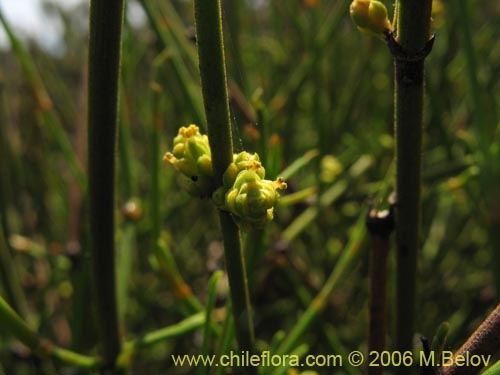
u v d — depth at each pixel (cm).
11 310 5
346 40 14
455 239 11
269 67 13
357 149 11
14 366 10
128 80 9
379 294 5
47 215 12
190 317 6
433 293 11
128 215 7
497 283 7
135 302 12
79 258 9
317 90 10
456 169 9
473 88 7
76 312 8
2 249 8
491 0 14
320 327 8
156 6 8
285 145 11
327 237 10
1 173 9
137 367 12
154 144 7
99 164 5
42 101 8
